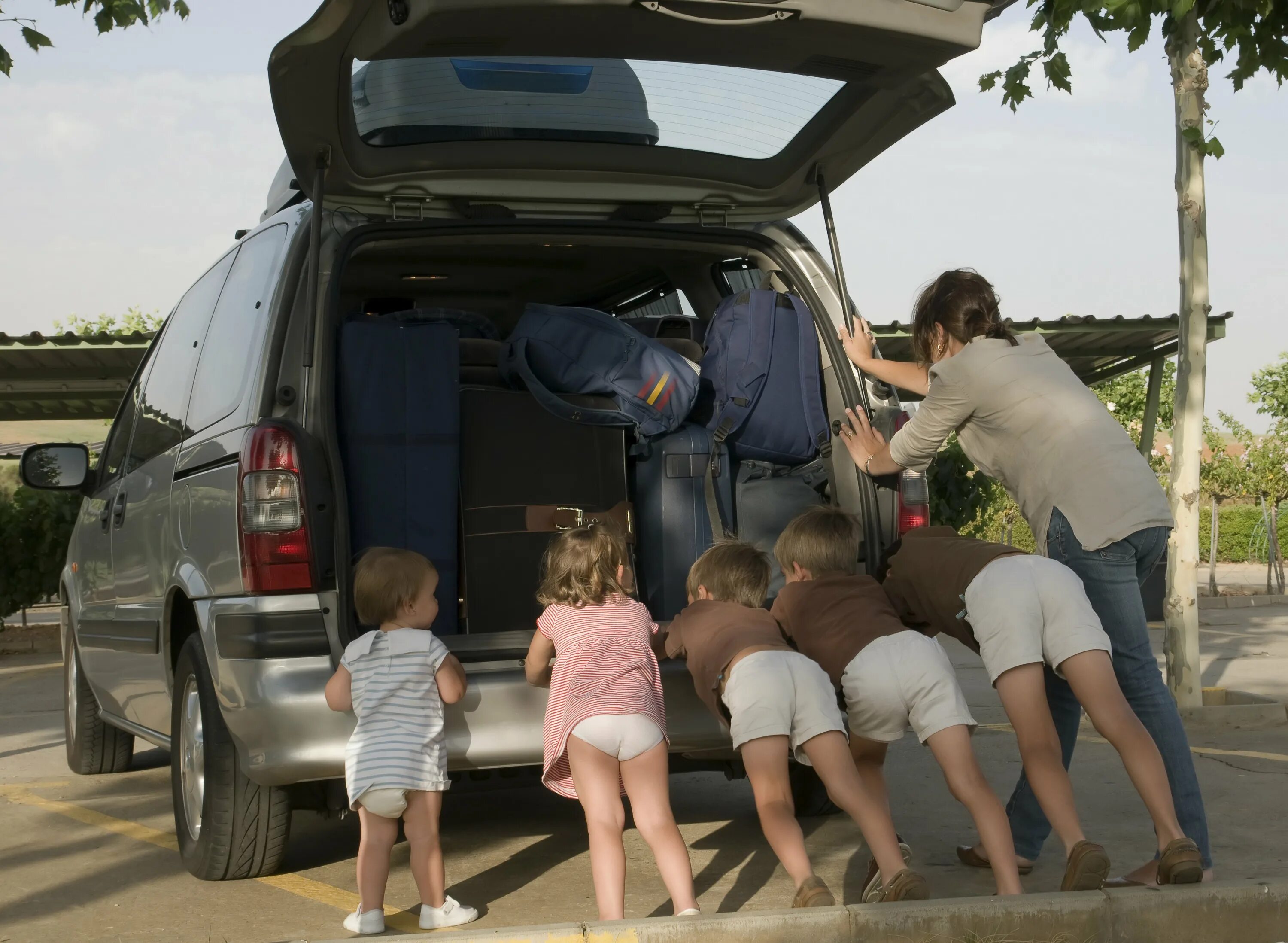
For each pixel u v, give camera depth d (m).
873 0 3.29
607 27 3.25
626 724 3.26
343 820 4.88
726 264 5.24
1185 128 6.88
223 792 3.84
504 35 3.25
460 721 3.53
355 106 3.82
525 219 4.36
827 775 3.25
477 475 4.11
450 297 5.99
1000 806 3.27
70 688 6.33
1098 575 3.54
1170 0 6.22
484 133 4.19
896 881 3.07
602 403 4.28
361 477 3.88
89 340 10.71
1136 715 3.54
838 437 4.37
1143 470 3.60
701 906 3.68
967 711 3.34
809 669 3.34
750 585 3.60
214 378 4.36
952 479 13.27
